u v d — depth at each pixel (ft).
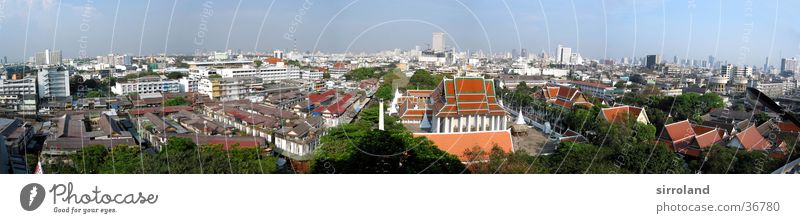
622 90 235.20
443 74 294.66
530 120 191.93
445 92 163.94
